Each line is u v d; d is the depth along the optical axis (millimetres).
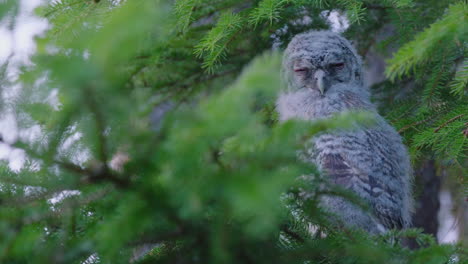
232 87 2654
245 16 7805
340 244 4250
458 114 7410
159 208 3121
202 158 2930
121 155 3115
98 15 3283
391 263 4109
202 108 2754
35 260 3338
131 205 3113
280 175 2852
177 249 3963
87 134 3027
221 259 3512
